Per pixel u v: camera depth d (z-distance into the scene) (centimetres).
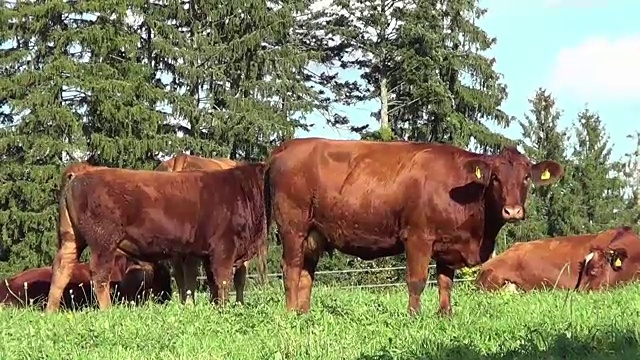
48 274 1817
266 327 988
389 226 1122
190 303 1334
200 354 835
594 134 5053
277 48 4094
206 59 4038
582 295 1226
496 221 1090
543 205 4831
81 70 3656
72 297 1664
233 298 1805
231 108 3944
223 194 1548
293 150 1195
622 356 676
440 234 1098
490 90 4328
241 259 1575
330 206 1152
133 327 1019
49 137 3572
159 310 1225
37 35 3769
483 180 1059
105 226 1497
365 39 4516
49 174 3541
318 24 4562
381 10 4431
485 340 798
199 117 3912
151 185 1523
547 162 1074
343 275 3297
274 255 3691
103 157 3666
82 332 988
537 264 1767
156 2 4091
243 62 4041
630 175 5647
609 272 1642
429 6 4212
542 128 5059
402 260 3475
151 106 3862
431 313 1070
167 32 3934
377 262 3503
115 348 898
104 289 1498
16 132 3647
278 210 1199
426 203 1096
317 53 4194
